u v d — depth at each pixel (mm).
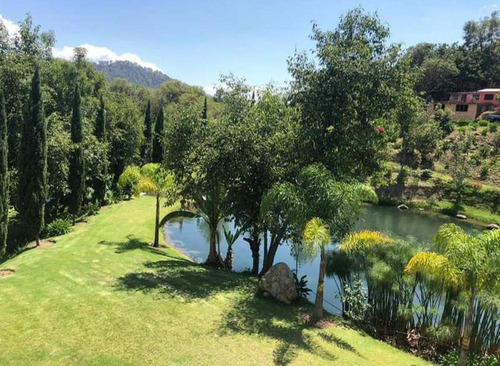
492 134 38312
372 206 32656
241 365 6695
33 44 25438
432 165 37188
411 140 37812
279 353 7258
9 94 20750
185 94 70188
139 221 19859
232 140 11789
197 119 13172
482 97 50156
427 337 8977
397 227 25922
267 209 9914
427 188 33562
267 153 12039
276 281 10203
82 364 6336
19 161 13844
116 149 28000
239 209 12414
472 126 42125
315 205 9258
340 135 12508
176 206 24219
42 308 8391
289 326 8594
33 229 14062
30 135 13797
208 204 13836
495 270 6773
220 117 13945
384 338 9398
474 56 60500
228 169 11773
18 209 13906
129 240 15727
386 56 12211
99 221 19031
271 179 11945
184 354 6887
